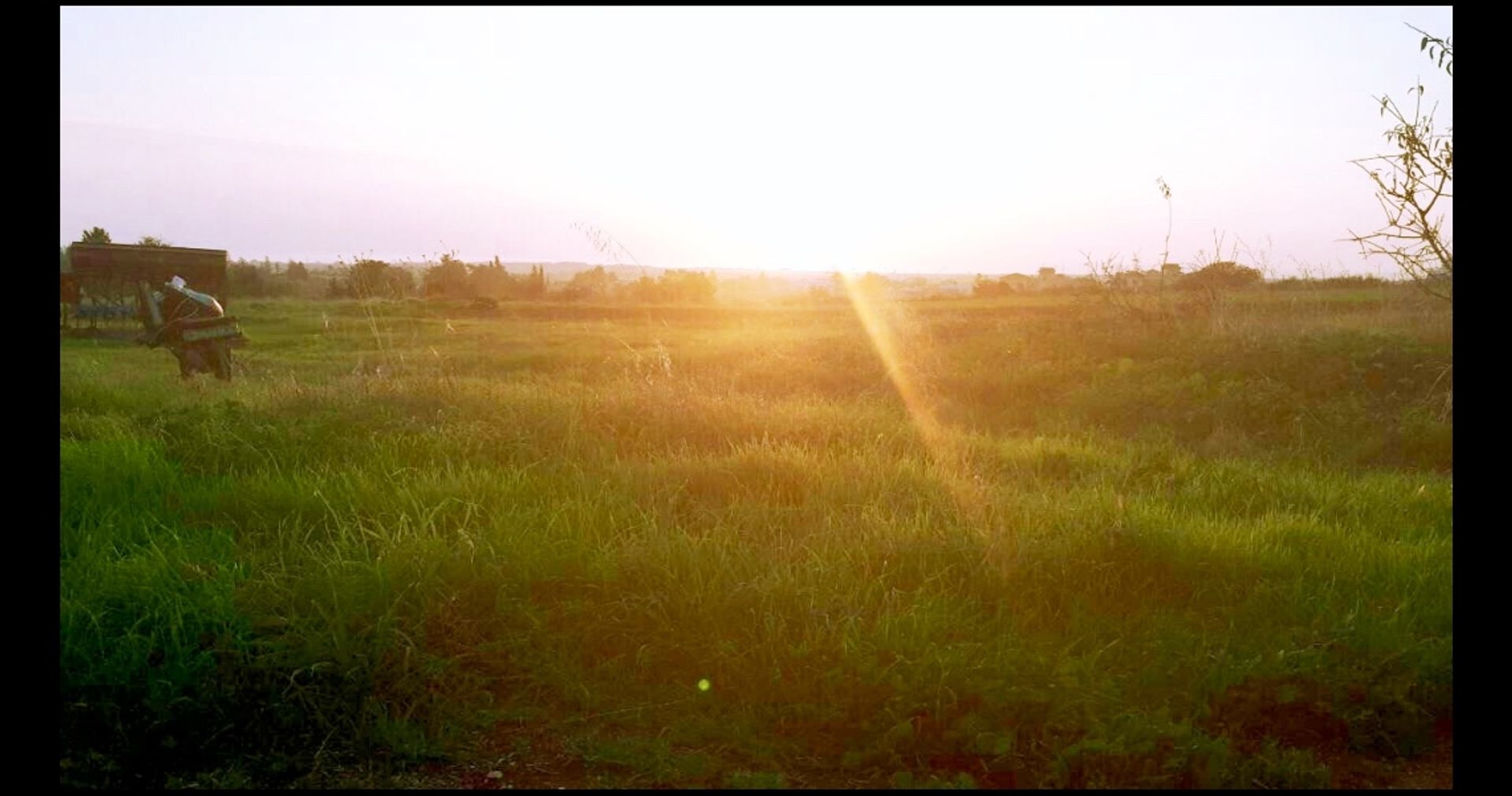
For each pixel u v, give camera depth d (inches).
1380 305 753.6
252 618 181.9
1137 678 178.7
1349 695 176.9
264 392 429.1
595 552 212.2
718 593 195.3
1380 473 366.0
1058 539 230.1
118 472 268.8
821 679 173.5
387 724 163.5
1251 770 155.6
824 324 1233.4
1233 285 888.9
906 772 150.4
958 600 206.2
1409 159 359.6
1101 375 552.7
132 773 153.3
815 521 252.1
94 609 185.6
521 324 1401.3
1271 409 462.6
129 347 981.2
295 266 2827.3
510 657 182.2
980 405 538.9
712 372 636.1
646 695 177.5
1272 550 239.6
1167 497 300.5
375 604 188.5
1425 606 212.7
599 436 346.0
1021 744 160.2
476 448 314.5
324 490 257.4
